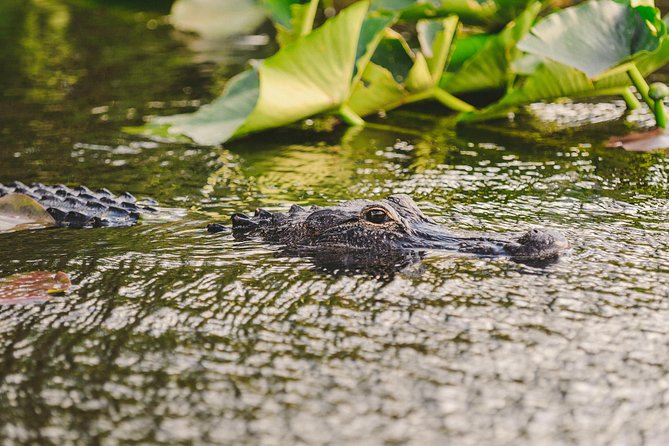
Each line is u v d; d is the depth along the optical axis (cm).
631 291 685
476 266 745
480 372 574
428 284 713
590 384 556
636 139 1124
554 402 538
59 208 930
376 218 810
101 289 729
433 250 782
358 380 570
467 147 1156
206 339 634
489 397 545
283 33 1305
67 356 614
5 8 2130
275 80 1152
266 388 564
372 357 598
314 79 1170
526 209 899
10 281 742
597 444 495
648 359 584
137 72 1594
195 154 1166
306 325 650
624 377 563
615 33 1123
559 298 677
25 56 1709
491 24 1314
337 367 587
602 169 1033
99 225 902
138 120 1317
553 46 1102
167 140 1233
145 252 815
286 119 1198
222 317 669
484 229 838
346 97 1205
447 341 617
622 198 927
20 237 877
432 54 1256
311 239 823
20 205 927
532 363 584
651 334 617
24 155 1170
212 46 1791
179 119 1267
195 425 525
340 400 547
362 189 998
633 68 1159
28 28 1947
